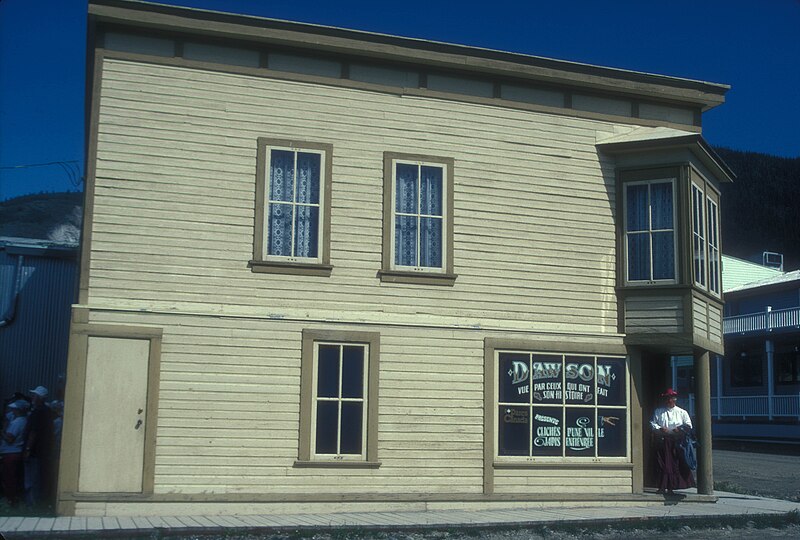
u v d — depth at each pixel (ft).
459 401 44.14
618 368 47.32
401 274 44.01
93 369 39.17
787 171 313.53
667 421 47.62
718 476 70.69
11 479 41.98
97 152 40.73
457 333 44.55
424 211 45.11
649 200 47.75
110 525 35.14
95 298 39.78
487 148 46.42
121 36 41.68
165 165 41.42
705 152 48.03
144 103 41.55
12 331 54.95
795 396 110.93
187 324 40.57
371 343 43.06
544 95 47.83
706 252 49.14
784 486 63.36
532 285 46.19
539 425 45.44
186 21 41.78
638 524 39.55
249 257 41.91
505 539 36.06
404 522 37.78
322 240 43.04
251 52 43.29
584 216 47.57
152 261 40.65
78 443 38.52
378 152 44.57
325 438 41.91
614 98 49.19
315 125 43.80
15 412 42.96
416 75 45.68
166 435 39.68
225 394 40.63
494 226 45.96
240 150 42.52
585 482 45.78
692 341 45.78
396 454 42.83
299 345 41.96
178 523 36.19
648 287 46.88
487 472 44.06
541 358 45.93
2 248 55.52
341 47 43.80
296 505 40.86
